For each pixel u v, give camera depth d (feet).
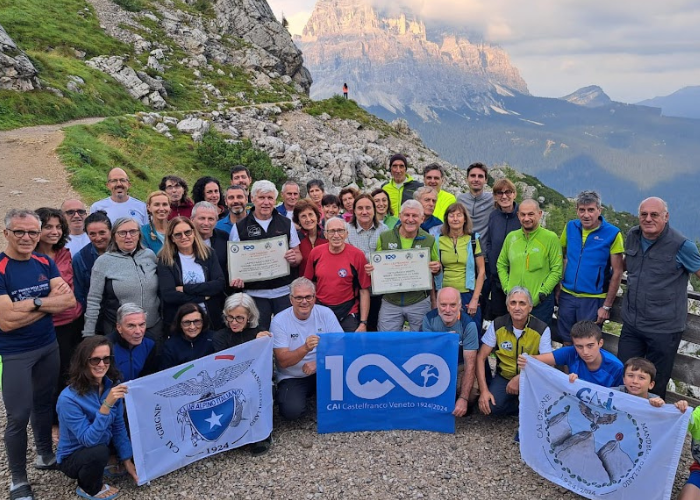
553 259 11.68
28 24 77.41
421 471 9.80
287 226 12.58
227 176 47.80
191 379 9.76
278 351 10.93
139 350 9.94
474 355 11.27
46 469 9.61
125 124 49.14
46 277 8.67
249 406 10.30
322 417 11.03
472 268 12.19
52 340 8.95
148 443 9.45
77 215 12.05
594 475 9.21
